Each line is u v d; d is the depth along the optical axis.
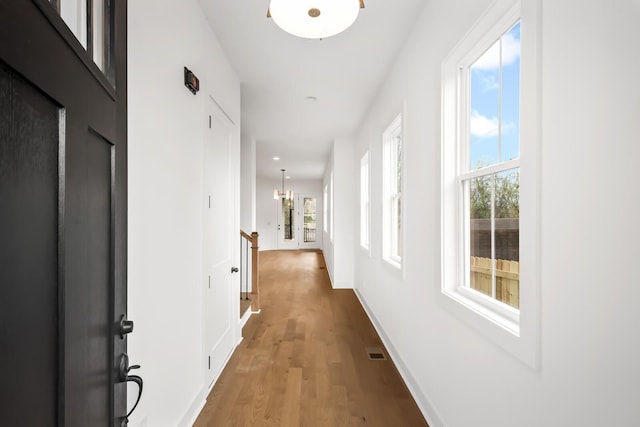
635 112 0.80
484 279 1.73
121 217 1.00
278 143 6.41
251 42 2.71
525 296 1.19
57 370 0.63
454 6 1.80
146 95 1.58
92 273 0.80
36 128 0.56
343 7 1.49
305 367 2.93
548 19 1.09
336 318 4.36
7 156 0.48
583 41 0.95
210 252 2.55
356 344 3.47
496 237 1.62
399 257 3.44
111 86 0.92
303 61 3.05
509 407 1.31
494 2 1.40
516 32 1.47
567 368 1.01
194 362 2.19
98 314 0.84
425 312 2.26
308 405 2.33
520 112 1.23
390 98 3.21
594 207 0.91
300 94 3.86
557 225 1.05
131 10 1.45
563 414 1.02
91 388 0.79
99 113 0.83
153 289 1.65
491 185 1.66
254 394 2.48
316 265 9.02
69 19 0.81
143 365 1.55
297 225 13.10
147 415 1.59
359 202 5.29
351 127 5.31
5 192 0.47
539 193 1.13
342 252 6.13
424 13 2.27
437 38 2.04
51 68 0.59
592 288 0.92
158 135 1.70
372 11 2.32
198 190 2.27
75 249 0.70
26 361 0.53
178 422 1.93
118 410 0.97
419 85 2.37
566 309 1.01
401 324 2.84
